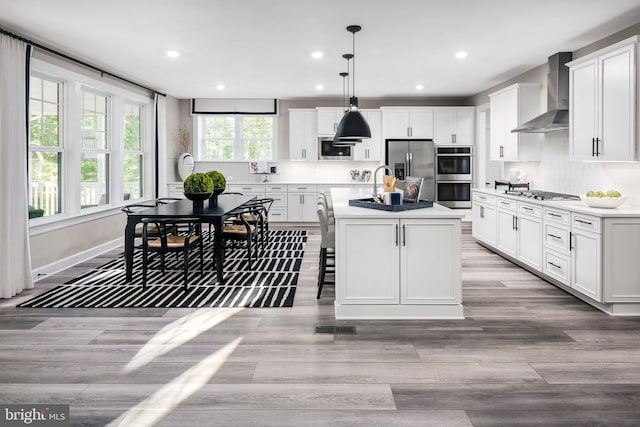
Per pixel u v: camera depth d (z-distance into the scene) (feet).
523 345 10.11
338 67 20.68
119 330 11.05
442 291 11.88
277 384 8.27
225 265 18.20
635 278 12.28
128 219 15.34
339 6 12.92
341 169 31.19
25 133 14.82
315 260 19.35
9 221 13.91
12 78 14.21
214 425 6.96
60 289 14.71
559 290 14.75
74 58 18.47
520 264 18.24
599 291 12.35
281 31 15.19
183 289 14.71
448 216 11.66
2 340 10.40
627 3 12.75
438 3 12.68
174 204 18.99
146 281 15.67
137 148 25.41
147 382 8.34
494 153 22.76
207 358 9.41
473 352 9.71
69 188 18.48
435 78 23.24
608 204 13.26
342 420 7.09
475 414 7.26
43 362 9.20
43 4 12.65
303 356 9.52
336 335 10.73
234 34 15.52
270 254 20.52
